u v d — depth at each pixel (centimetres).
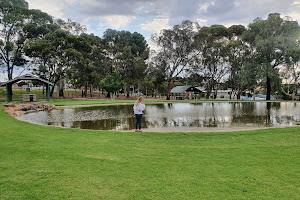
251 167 419
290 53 3466
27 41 4081
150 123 1195
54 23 4756
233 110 1948
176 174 384
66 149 548
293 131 785
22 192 320
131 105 2702
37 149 546
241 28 4850
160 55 4300
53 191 323
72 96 5175
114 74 4053
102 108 2209
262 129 831
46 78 4347
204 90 6769
